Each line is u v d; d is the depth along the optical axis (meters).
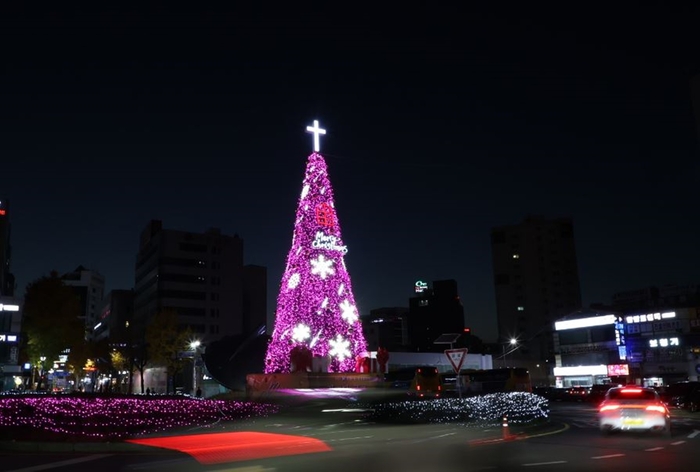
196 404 33.44
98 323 162.62
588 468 13.48
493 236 143.50
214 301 110.62
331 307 41.09
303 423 26.38
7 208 95.75
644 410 21.22
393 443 19.53
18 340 64.81
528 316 135.75
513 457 15.62
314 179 42.00
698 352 67.69
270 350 43.47
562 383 80.62
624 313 76.06
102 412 28.62
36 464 15.29
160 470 13.81
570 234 141.12
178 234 110.00
